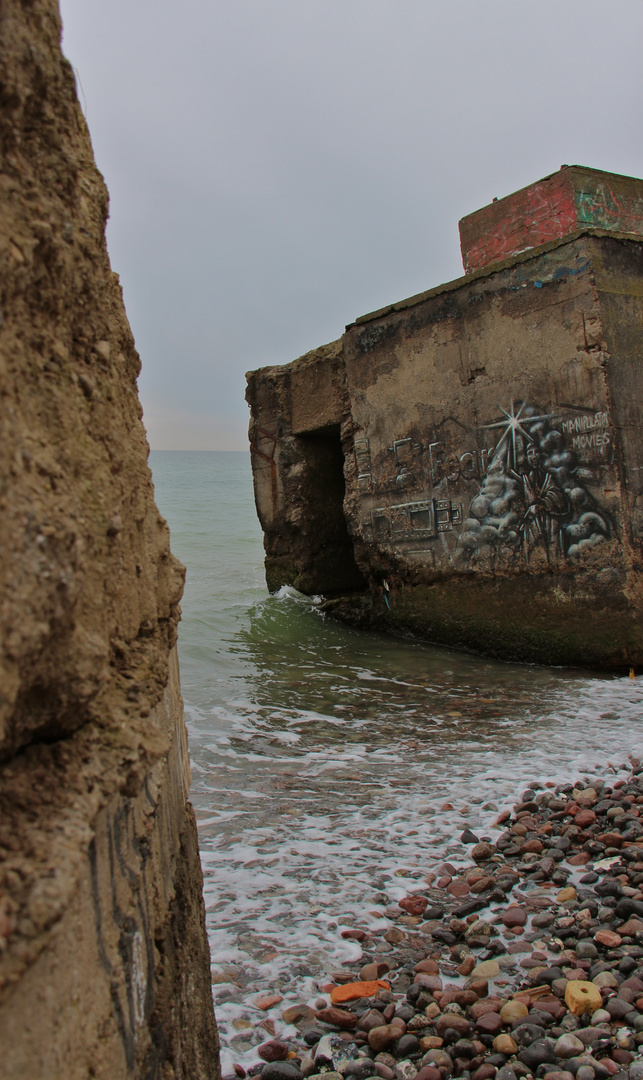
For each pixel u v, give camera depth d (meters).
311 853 3.50
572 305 6.92
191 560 16.95
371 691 6.79
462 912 2.95
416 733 5.48
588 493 6.91
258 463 11.53
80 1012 0.77
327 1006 2.40
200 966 1.71
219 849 3.53
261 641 8.91
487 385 7.73
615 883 3.11
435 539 8.46
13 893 0.67
